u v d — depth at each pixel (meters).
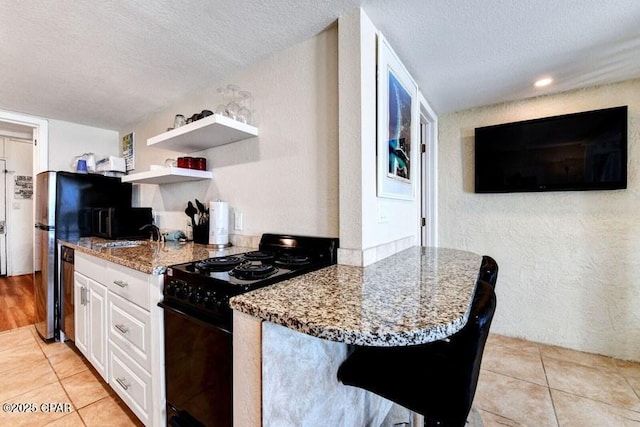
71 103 2.34
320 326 0.65
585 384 1.73
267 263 1.28
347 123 1.29
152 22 1.35
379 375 0.93
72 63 1.73
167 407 1.20
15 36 1.45
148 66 1.77
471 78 1.91
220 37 1.48
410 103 1.82
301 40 1.51
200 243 1.99
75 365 1.94
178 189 2.36
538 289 2.24
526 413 1.50
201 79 1.94
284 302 0.80
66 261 2.12
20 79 1.93
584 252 2.09
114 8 1.26
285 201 1.60
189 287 1.09
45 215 2.27
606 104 2.00
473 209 2.49
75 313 1.99
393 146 1.54
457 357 0.77
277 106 1.63
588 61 1.69
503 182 2.31
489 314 0.78
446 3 1.22
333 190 1.42
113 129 3.04
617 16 1.29
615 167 1.94
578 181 2.05
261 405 0.79
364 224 1.29
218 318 0.97
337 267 1.27
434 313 0.71
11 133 3.56
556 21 1.33
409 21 1.34
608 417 1.46
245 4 1.24
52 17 1.31
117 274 1.49
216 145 2.00
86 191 2.44
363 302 0.80
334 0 1.21
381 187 1.41
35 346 2.21
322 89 1.45
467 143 2.51
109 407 1.54
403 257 1.52
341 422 1.15
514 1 1.20
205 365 1.00
